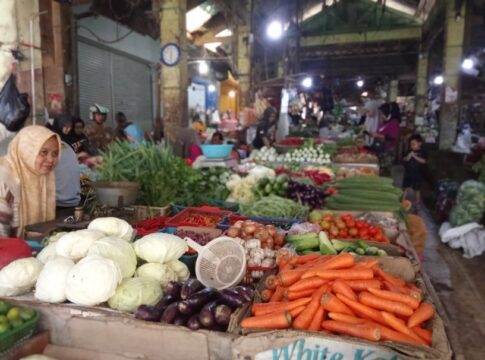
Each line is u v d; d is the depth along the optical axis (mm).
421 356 1344
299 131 10352
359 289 1676
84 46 8523
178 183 3422
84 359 1641
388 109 10398
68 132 4781
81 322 1646
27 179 2504
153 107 12188
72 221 2436
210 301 1620
